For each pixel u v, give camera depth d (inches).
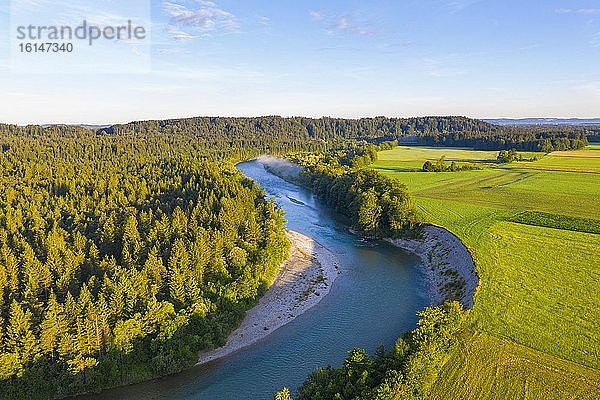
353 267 3533.5
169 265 2544.3
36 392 1865.2
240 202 3956.7
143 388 2009.1
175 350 2134.6
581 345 2128.4
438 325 2065.7
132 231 2962.6
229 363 2215.8
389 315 2706.7
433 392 1780.3
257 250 3218.5
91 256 2662.4
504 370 1927.9
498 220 4180.6
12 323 1861.5
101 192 4252.0
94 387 1941.4
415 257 3784.5
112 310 2106.3
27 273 2311.8
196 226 3221.0
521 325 2316.7
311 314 2726.4
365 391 1615.4
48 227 3223.4
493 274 2938.0
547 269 2999.5
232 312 2517.2
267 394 1985.7
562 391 1792.6
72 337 1930.4
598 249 3326.8
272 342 2406.5
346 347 2352.4
